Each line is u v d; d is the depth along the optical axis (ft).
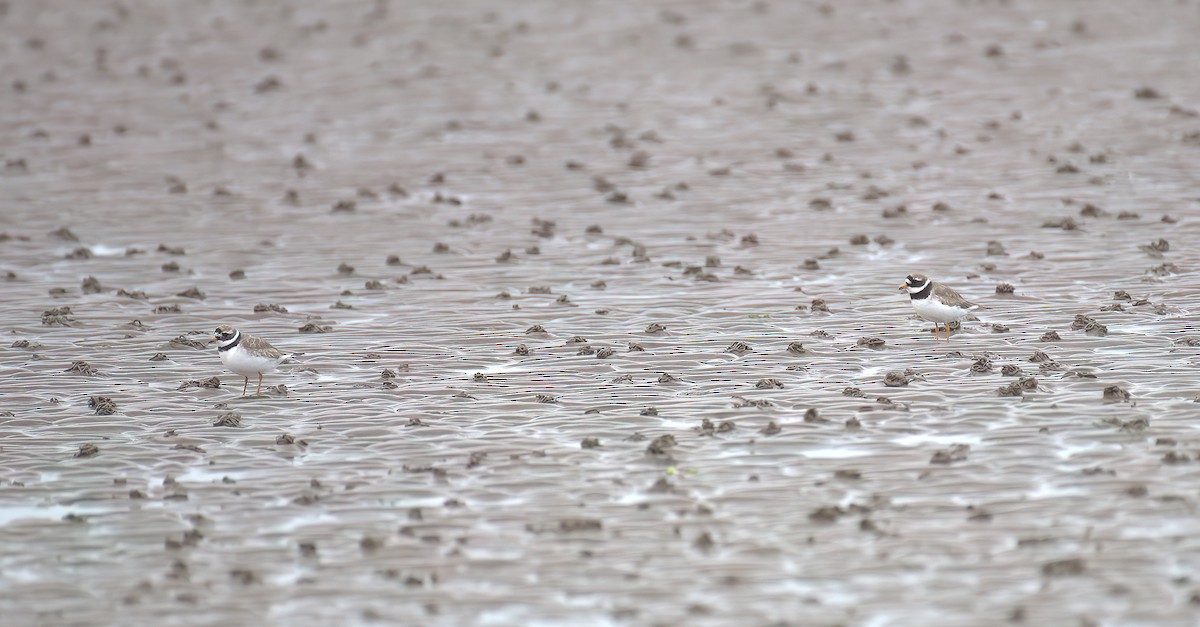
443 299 330.13
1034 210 395.34
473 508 204.54
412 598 177.99
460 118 534.78
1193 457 211.41
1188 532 187.21
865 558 184.75
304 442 233.35
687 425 237.45
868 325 298.76
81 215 417.49
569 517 199.93
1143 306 301.43
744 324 302.25
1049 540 186.80
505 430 237.45
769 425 232.53
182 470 222.69
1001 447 221.05
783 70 592.19
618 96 560.61
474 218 403.54
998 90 546.67
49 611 176.04
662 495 206.90
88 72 622.95
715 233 385.09
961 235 374.43
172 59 640.58
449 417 245.04
